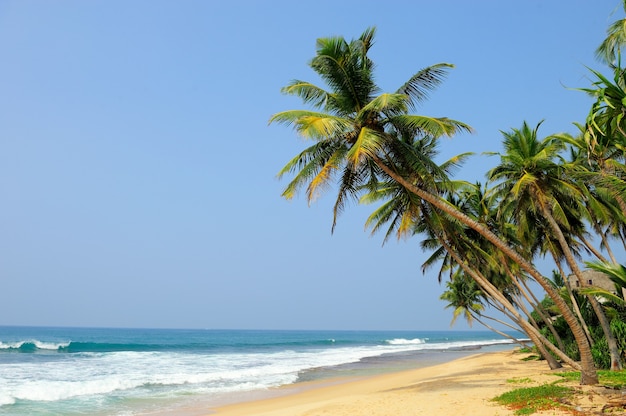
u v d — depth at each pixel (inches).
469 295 1433.3
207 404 714.2
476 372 930.7
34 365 1242.0
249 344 2999.5
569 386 562.6
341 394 765.3
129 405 703.1
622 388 527.8
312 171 606.9
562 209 786.2
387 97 516.1
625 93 357.7
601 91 359.3
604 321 794.8
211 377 1038.4
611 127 400.8
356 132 578.9
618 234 893.8
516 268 976.9
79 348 2089.1
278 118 568.7
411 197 676.7
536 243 949.8
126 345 2341.3
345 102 597.6
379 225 863.1
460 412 475.5
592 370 569.3
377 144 527.5
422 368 1243.2
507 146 771.4
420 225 876.0
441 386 695.7
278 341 3644.2
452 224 855.1
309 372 1192.8
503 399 510.6
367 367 1350.9
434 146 787.4
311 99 601.9
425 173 584.4
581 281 684.1
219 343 3063.5
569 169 725.9
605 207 803.4
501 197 847.7
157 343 2906.0
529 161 716.0
